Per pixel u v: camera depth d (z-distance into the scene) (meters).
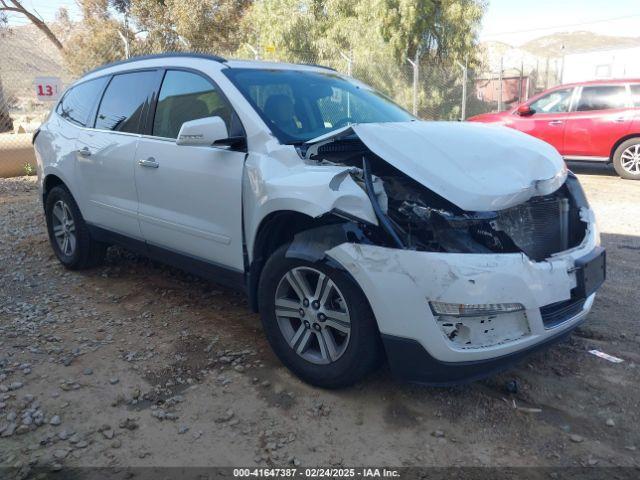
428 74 18.42
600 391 3.23
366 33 19.19
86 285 4.99
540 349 3.00
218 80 3.88
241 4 22.75
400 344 2.83
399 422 2.97
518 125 11.45
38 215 7.70
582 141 10.79
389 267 2.80
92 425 2.94
